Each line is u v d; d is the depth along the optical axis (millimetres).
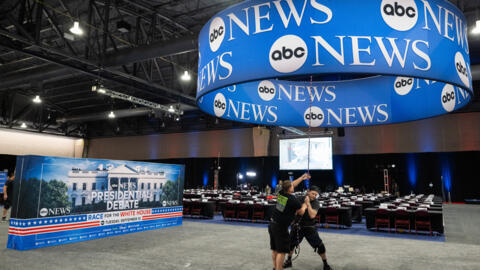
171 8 13016
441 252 6074
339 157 25562
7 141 26188
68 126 31375
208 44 2871
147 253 5758
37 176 6238
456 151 20109
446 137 20484
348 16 2295
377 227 9250
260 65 2445
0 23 13594
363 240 7398
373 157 24891
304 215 4738
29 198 6090
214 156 27562
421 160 23469
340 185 25328
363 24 2293
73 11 13672
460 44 2600
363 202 13031
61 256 5496
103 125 32750
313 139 23016
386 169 22641
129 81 19125
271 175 26250
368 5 2311
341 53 2262
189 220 11195
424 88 3943
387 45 2289
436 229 8602
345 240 7398
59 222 6566
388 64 2266
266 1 2479
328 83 4668
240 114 4152
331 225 10711
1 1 12297
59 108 28781
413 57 2328
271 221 4020
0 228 8367
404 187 24188
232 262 5148
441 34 2471
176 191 9633
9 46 11375
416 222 8633
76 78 22000
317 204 4758
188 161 29750
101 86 15938
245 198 14336
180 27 13984
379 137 22594
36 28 10508
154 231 8367
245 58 2523
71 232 6766
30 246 6062
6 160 26219
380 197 16938
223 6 12781
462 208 17297
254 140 25922
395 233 8930
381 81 4387
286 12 2402
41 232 6246
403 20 2348
